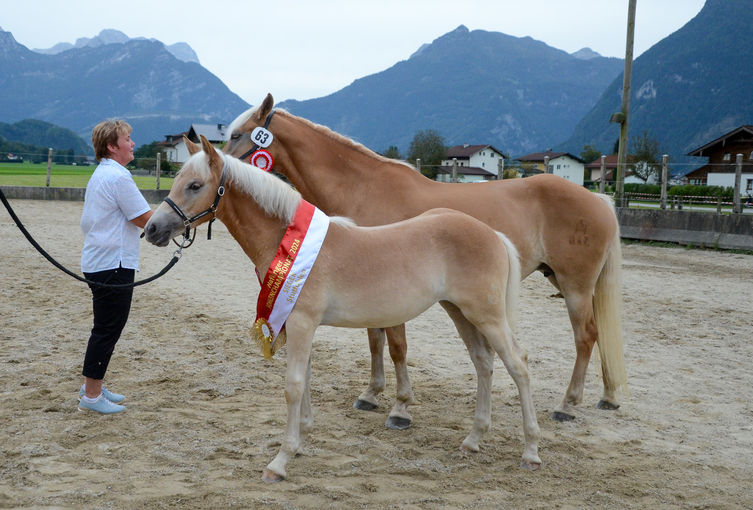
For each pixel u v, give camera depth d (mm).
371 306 3465
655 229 15969
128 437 3859
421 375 5410
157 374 5145
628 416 4586
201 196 3508
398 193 4547
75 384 4766
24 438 3764
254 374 5227
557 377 5496
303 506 3061
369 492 3250
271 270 3354
